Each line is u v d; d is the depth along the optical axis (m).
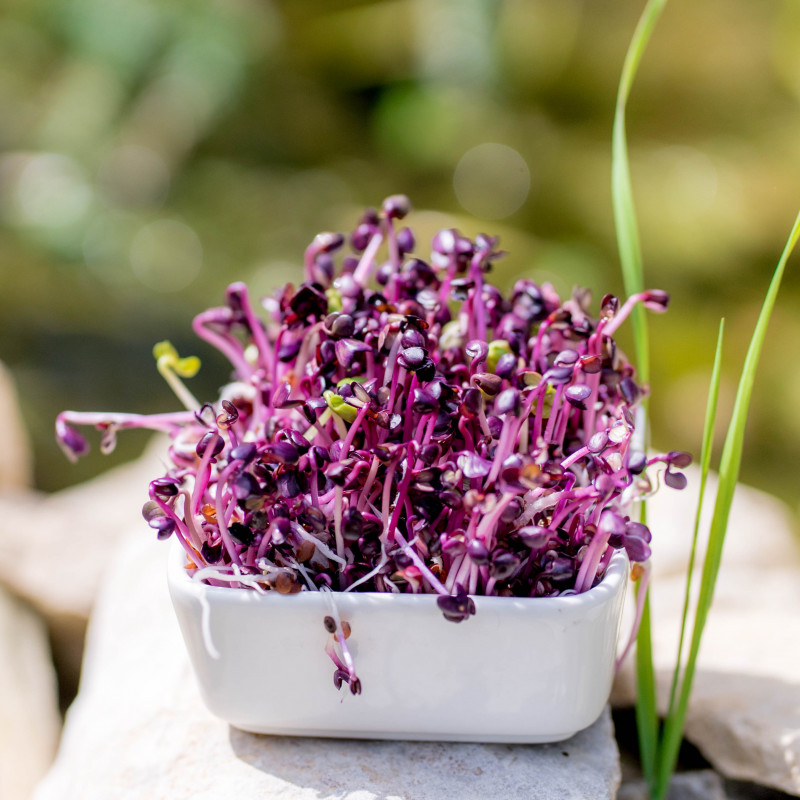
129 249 1.73
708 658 0.55
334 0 1.90
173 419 0.49
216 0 1.77
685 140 1.87
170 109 1.80
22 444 0.99
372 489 0.45
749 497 0.75
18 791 0.60
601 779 0.47
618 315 0.47
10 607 0.73
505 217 1.81
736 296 1.71
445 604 0.43
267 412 0.48
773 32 1.79
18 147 1.80
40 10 1.76
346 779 0.46
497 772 0.46
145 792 0.46
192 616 0.45
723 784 0.51
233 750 0.47
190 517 0.45
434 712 0.46
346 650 0.44
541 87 1.91
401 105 1.82
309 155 1.93
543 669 0.45
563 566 0.44
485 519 0.43
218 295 1.72
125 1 1.72
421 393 0.43
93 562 0.76
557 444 0.46
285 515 0.44
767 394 1.59
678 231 1.73
